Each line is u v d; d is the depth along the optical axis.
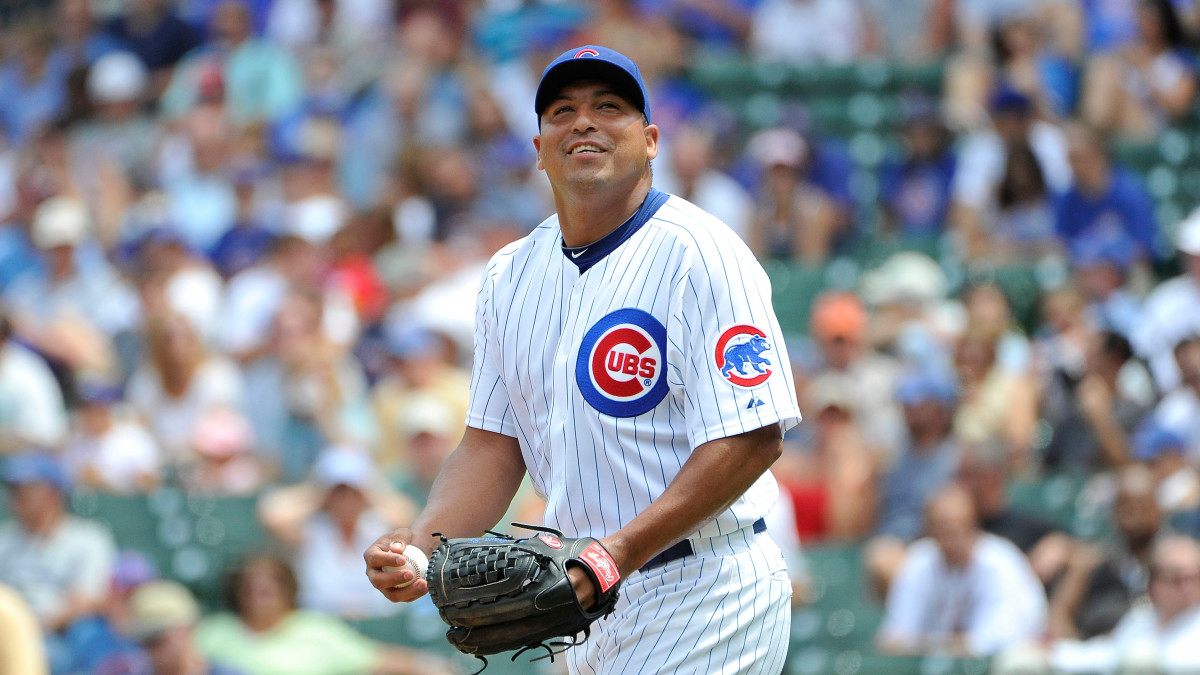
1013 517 25.50
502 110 41.53
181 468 29.94
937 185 37.94
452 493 11.52
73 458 29.75
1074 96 42.12
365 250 36.69
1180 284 32.19
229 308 33.72
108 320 34.84
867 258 36.59
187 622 24.11
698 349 10.57
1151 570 22.98
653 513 10.21
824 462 27.75
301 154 39.66
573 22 46.03
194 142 41.53
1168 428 26.98
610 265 10.96
